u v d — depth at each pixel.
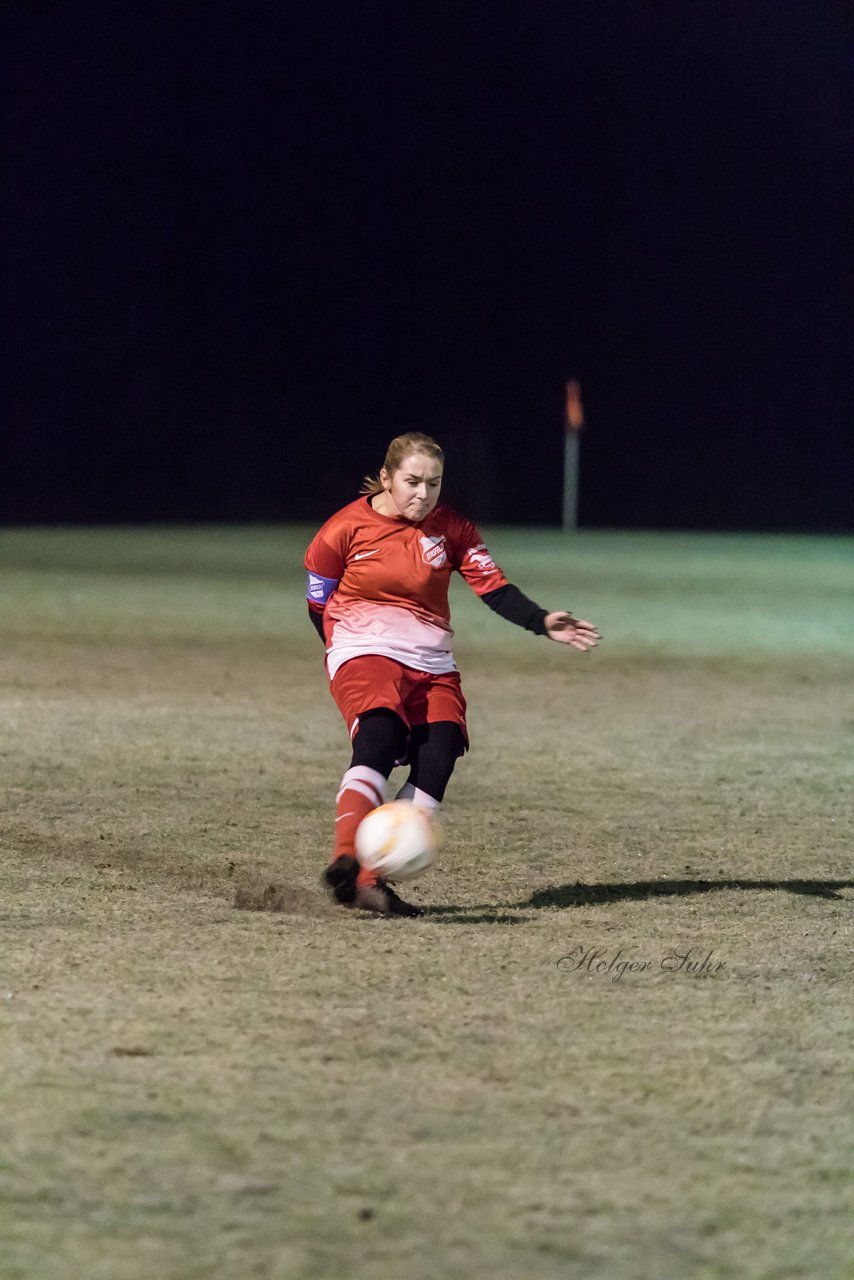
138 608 67.06
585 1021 15.54
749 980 17.17
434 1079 13.80
